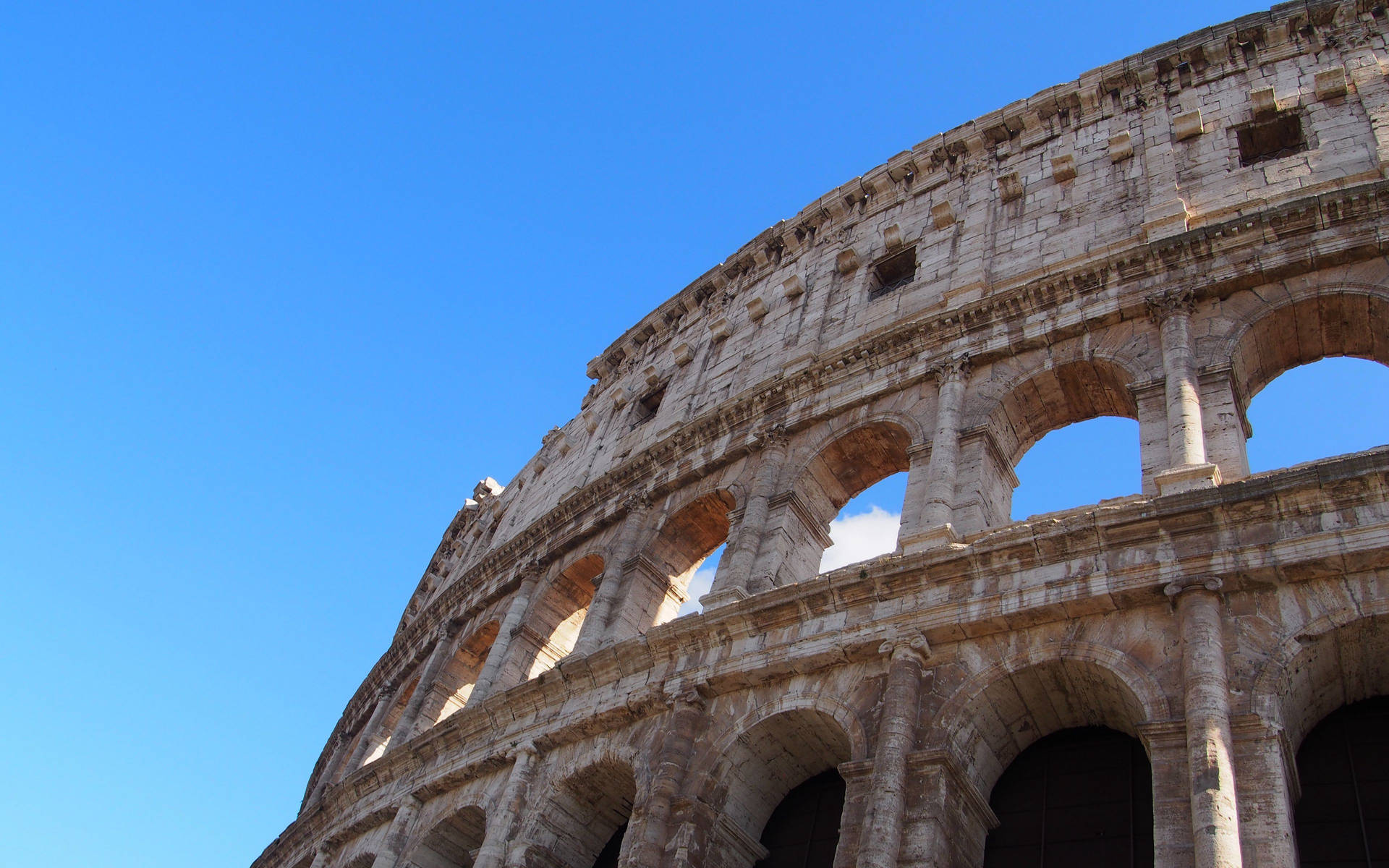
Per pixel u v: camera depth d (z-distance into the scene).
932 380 34.31
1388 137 32.38
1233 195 33.75
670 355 51.12
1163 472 25.64
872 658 26.28
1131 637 23.00
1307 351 29.88
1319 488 22.44
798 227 48.50
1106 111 40.91
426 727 44.94
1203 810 18.89
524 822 31.17
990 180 42.38
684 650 30.34
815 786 28.39
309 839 44.22
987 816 23.89
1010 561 25.27
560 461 54.06
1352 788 21.30
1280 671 20.92
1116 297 31.98
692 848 25.94
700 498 38.31
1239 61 38.69
